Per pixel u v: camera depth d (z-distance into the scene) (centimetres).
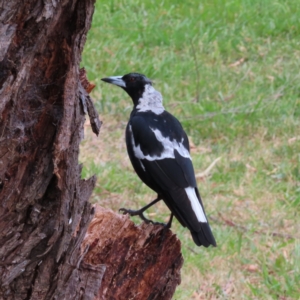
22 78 496
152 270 721
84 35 526
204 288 1084
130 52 1873
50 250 549
